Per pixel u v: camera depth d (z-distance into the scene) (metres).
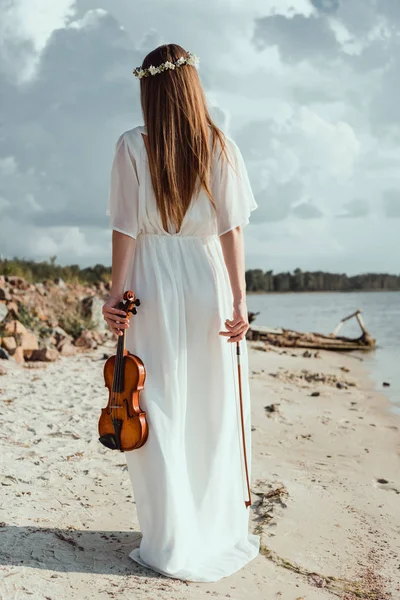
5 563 2.72
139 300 2.84
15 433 5.13
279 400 7.73
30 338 10.14
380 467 4.95
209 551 2.90
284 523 3.57
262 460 4.93
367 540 3.42
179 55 2.79
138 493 2.78
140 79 2.84
